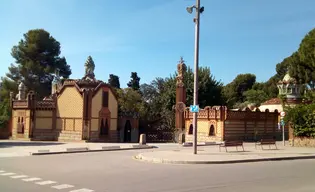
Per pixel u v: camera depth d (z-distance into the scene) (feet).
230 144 88.22
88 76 155.94
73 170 55.52
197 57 79.56
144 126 170.50
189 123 150.71
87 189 39.47
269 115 148.36
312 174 52.90
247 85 357.82
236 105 275.80
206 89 193.98
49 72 236.43
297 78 185.37
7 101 165.17
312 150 93.66
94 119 143.02
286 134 152.97
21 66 232.53
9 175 49.96
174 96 189.16
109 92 149.18
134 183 43.45
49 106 148.66
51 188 40.09
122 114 157.38
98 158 75.51
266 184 43.52
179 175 50.55
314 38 173.78
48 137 147.23
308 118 108.06
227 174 51.98
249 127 141.38
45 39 236.63
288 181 46.09
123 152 92.73
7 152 89.04
